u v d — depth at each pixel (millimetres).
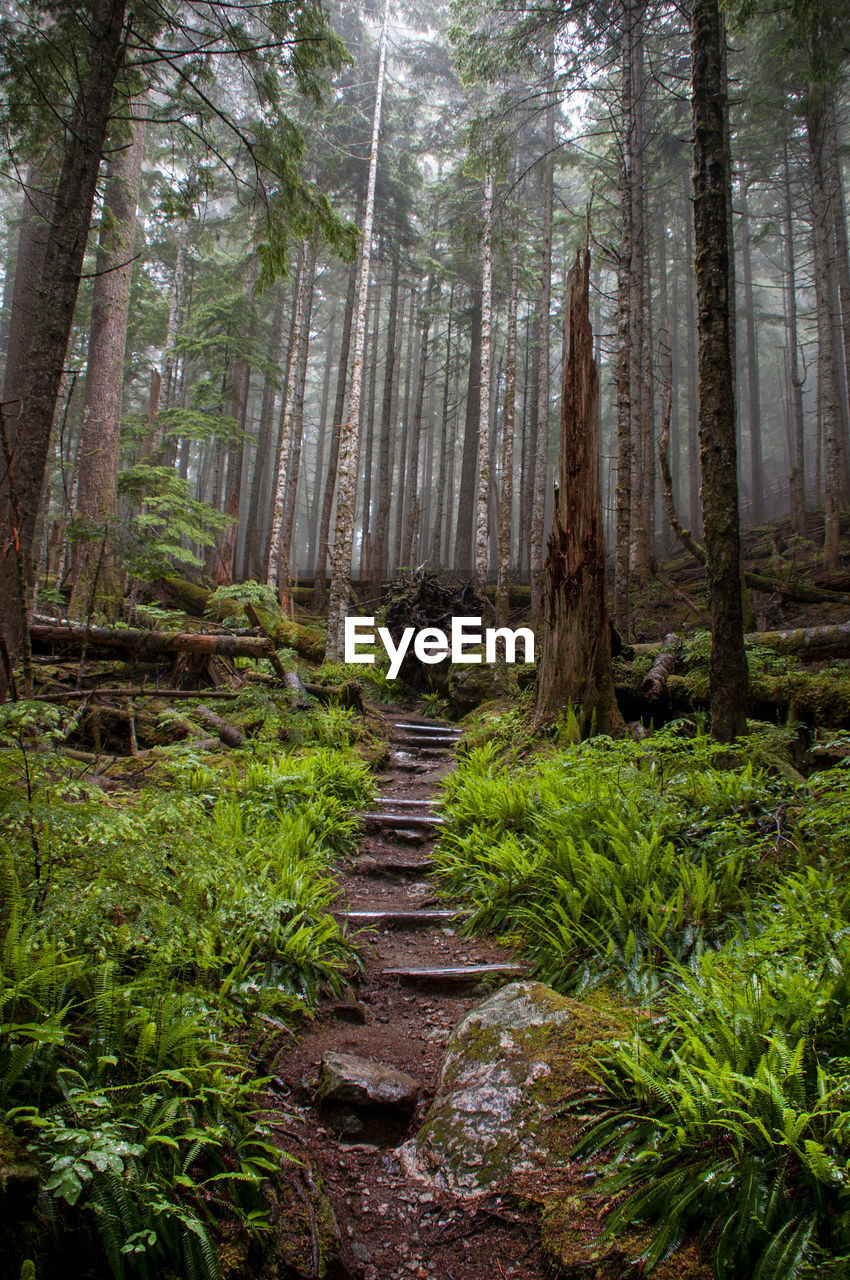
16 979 2246
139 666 8992
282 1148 2475
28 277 13570
